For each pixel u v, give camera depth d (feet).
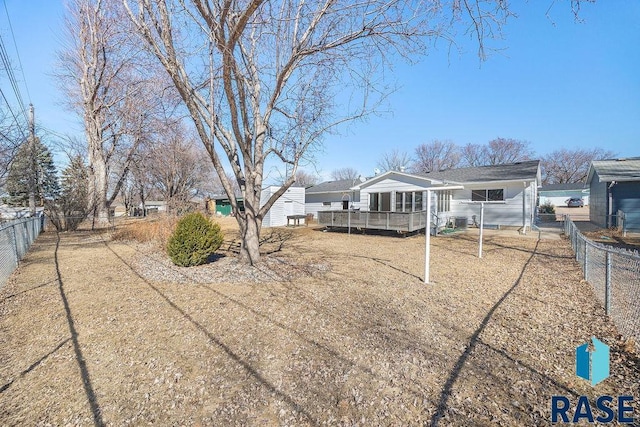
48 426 7.16
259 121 24.64
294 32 20.31
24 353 10.59
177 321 13.41
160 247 33.24
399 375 9.19
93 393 8.39
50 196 61.57
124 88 47.29
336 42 18.54
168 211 39.73
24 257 29.53
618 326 12.16
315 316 13.91
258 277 21.06
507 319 13.44
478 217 55.62
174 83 20.54
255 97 24.35
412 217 45.03
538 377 9.01
